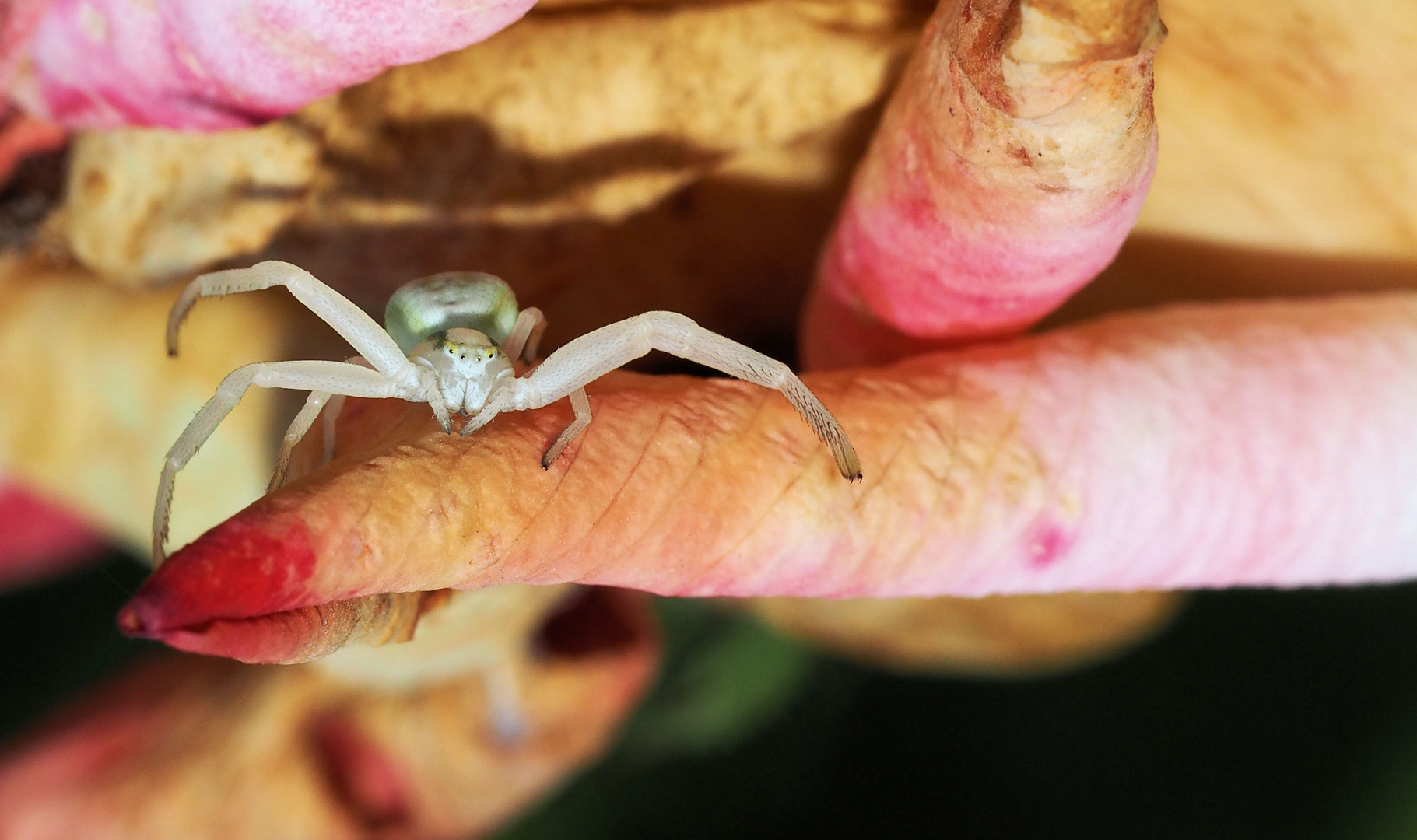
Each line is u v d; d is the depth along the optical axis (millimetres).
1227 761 158
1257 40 102
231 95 97
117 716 139
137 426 112
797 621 142
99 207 106
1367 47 101
